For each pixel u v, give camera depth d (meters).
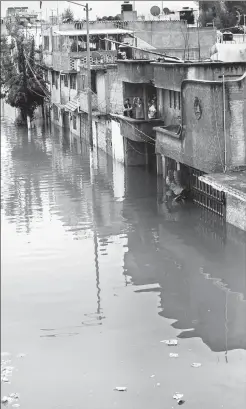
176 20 49.66
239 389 15.80
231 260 24.58
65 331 19.14
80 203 33.66
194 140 30.09
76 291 22.02
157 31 49.31
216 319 19.72
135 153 41.72
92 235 28.20
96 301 21.17
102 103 46.03
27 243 27.28
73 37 54.72
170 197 33.72
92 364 17.22
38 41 70.50
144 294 21.73
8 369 17.06
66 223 30.11
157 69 35.38
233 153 28.14
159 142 35.59
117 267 24.25
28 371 16.92
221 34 40.12
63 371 16.91
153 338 18.58
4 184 38.72
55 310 20.53
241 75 29.56
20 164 44.91
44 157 47.41
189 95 30.17
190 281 22.73
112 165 43.16
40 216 31.45
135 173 40.22
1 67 75.06
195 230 28.20
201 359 17.28
